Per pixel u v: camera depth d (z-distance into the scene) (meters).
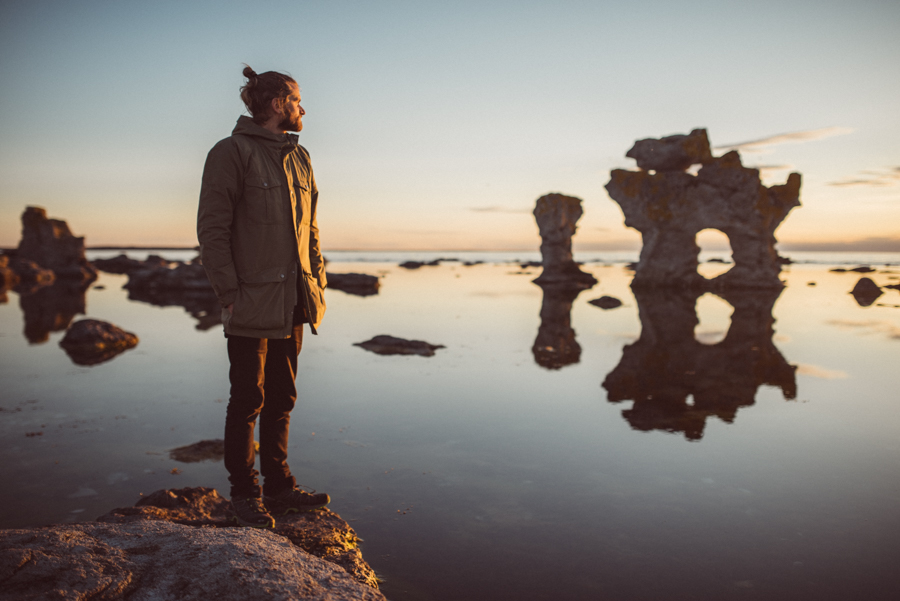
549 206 26.36
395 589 2.41
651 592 2.41
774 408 5.56
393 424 5.05
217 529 2.23
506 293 20.22
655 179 21.55
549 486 3.63
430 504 3.34
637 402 5.82
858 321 12.12
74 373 7.37
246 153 2.53
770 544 2.86
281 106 2.69
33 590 1.60
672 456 4.21
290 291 2.68
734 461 4.10
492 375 7.18
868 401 5.80
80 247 33.53
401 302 16.98
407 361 8.10
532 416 5.32
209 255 2.46
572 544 2.85
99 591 1.65
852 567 2.62
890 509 3.28
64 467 3.95
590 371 7.41
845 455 4.21
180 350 9.18
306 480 3.70
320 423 5.08
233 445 2.72
